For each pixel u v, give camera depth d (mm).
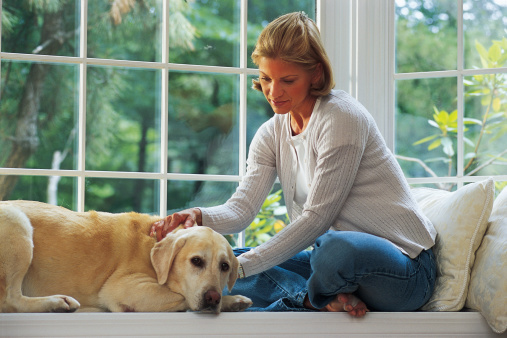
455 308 2160
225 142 2949
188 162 2902
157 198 2869
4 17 2754
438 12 2988
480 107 2947
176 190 2877
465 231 2227
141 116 2877
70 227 2049
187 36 2928
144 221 2191
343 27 2943
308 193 2270
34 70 2781
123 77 2863
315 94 2287
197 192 2902
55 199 2768
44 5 2803
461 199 2281
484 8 2975
